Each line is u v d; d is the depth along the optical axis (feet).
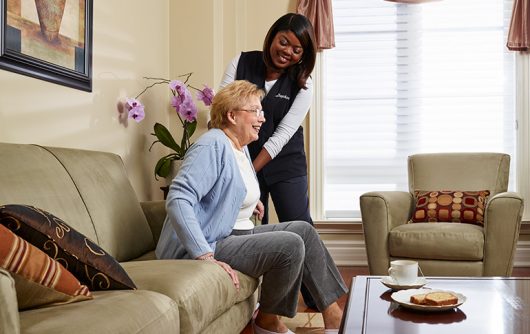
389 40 15.96
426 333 4.87
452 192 12.96
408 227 11.56
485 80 15.72
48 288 4.57
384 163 16.03
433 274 11.18
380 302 5.97
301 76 10.00
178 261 6.68
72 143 9.23
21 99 7.79
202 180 7.10
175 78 13.73
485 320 5.23
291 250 7.14
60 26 8.68
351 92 16.10
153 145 12.84
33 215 5.05
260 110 8.00
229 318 6.89
